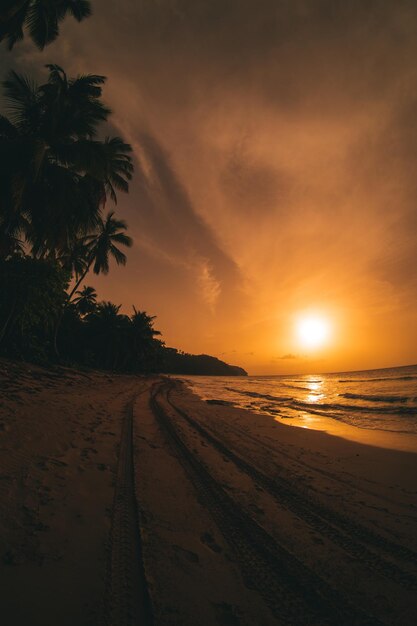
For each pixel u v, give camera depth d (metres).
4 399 7.31
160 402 15.83
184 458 5.75
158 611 2.03
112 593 2.15
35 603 1.95
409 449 7.75
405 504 4.27
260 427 10.45
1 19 12.87
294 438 8.89
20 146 14.28
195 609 2.09
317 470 5.77
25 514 2.96
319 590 2.39
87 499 3.54
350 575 2.61
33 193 15.09
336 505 4.12
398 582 2.54
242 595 2.29
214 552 2.83
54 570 2.28
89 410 9.33
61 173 15.36
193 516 3.49
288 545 3.05
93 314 48.72
